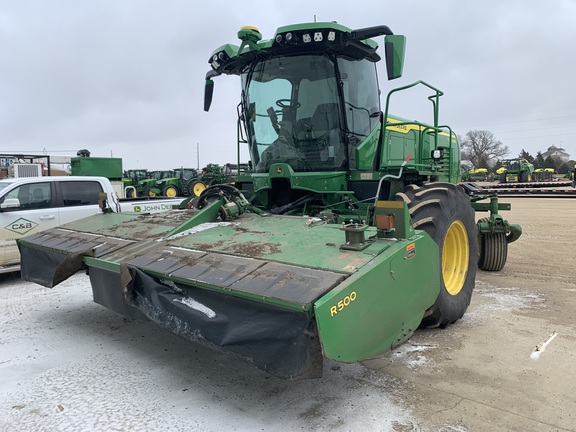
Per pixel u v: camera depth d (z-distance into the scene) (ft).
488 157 229.25
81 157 44.32
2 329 14.46
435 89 16.78
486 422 8.66
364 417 8.88
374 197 15.74
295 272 8.57
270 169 15.35
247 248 10.34
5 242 21.72
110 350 12.55
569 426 8.50
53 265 14.19
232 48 16.31
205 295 9.38
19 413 9.24
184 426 8.69
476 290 18.49
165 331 14.05
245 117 17.13
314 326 7.61
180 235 12.30
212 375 10.89
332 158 15.49
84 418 9.02
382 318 8.86
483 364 11.32
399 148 19.49
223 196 13.82
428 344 12.66
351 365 11.31
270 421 8.81
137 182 88.48
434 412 9.04
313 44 14.60
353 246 9.26
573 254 26.22
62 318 15.55
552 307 16.03
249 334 8.35
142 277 10.67
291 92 15.60
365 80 16.49
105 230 14.60
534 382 10.32
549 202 68.54
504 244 21.43
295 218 12.49
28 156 49.16
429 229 12.44
